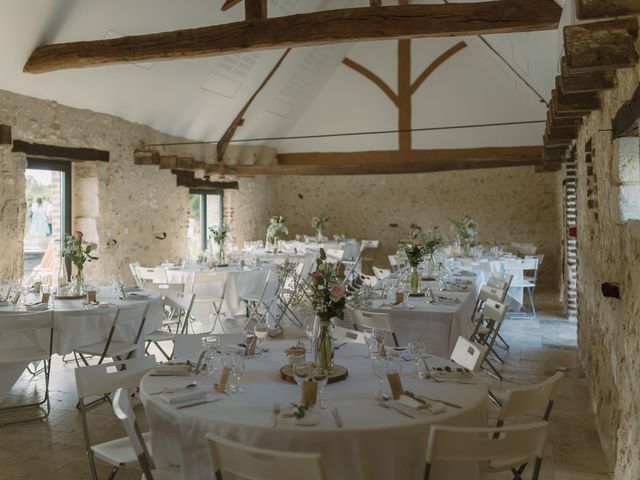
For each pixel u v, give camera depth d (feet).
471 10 13.41
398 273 18.69
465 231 26.21
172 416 6.68
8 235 18.80
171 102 26.45
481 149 35.91
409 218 37.58
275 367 8.61
